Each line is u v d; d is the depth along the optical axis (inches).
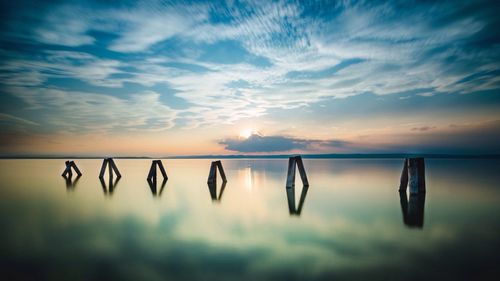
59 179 805.2
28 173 1039.0
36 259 194.9
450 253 201.6
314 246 221.0
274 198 457.1
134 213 350.9
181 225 290.5
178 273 171.8
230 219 317.7
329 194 485.1
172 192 540.4
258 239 241.1
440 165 1321.4
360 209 358.6
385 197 442.9
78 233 259.4
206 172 1180.5
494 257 192.2
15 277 167.2
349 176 817.5
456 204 378.9
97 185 658.8
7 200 448.1
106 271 175.5
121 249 215.3
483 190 493.4
